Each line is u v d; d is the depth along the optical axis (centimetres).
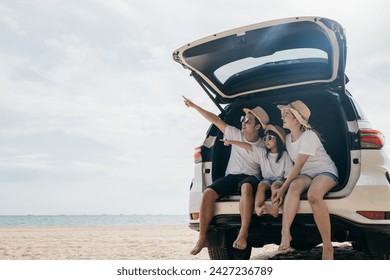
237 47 379
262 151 388
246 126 398
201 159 403
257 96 424
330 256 318
